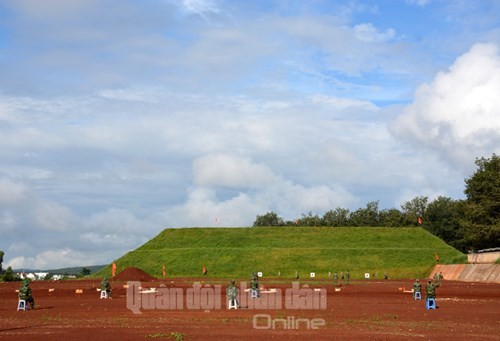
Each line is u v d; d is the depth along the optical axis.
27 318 36.03
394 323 32.75
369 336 26.97
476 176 115.69
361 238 131.25
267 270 112.38
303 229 139.12
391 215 199.25
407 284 82.25
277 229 139.38
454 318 35.88
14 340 25.56
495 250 98.38
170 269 115.94
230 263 116.19
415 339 26.06
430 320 34.56
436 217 192.50
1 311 41.91
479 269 93.50
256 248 124.75
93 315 38.00
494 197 111.31
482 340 26.00
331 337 26.52
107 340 25.41
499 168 117.31
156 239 136.62
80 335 27.17
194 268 115.50
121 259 124.94
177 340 25.33
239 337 26.39
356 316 36.84
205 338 26.09
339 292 64.25
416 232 135.12
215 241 131.38
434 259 116.56
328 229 138.50
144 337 26.33
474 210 112.69
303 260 116.44
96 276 118.31
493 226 108.56
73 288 73.69
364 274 109.25
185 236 136.50
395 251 120.94
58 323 32.78
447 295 59.03
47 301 52.50
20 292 42.97
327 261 115.62
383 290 67.88
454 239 183.38
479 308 43.50
